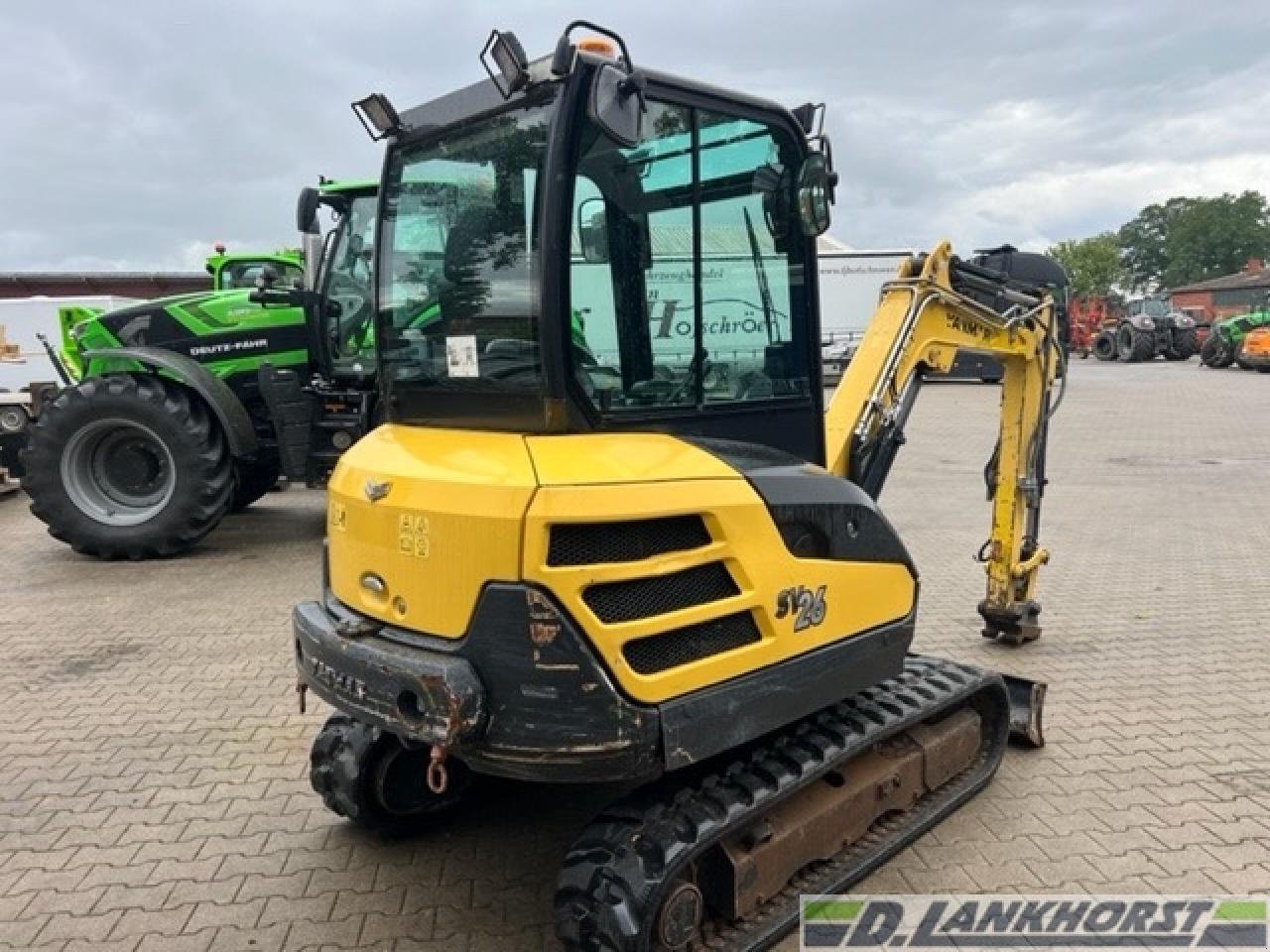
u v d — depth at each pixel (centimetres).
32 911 322
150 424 786
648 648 262
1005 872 338
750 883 288
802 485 302
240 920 317
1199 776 406
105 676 539
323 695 293
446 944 304
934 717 387
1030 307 504
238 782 414
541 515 245
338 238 814
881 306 429
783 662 293
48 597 702
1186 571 742
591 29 265
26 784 412
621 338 292
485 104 295
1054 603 661
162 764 432
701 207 311
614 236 289
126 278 2897
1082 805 382
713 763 301
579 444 274
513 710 253
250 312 853
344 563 306
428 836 371
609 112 259
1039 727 429
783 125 333
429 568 267
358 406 829
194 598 696
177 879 342
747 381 329
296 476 823
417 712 260
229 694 511
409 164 326
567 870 267
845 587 315
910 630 347
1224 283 6912
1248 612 636
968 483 1182
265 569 782
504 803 397
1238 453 1338
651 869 260
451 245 306
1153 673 524
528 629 248
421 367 321
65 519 795
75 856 357
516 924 315
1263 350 2592
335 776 351
